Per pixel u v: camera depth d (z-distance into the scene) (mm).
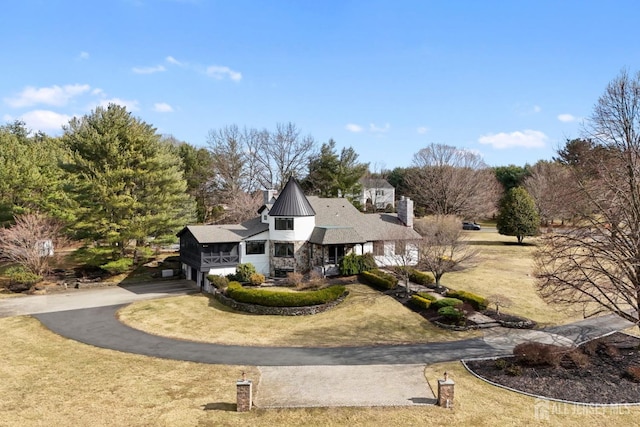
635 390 16984
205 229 38562
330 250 37156
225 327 26172
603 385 17484
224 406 15727
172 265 45062
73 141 40469
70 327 26109
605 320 27172
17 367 19594
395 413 15188
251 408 15555
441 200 67062
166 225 42938
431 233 34781
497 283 34875
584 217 21031
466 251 39844
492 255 46688
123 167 39969
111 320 27656
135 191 41406
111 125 40156
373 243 39406
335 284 33812
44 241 39375
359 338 23969
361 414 15148
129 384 17703
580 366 19297
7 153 46438
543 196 54344
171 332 25203
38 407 15609
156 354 21484
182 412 15258
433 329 25250
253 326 26375
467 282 34812
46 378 18328
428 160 71062
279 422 14602
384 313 27922
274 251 38250
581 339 23359
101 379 18234
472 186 67062
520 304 29906
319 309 28875
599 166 20609
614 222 19844
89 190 38938
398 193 95500
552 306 29234
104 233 39188
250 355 21375
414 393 16859
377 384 17734
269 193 44062
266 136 72250
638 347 21484
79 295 34781
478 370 19219
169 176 42219
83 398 16375
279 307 28719
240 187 71125
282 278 37250
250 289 30641
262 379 18297
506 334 24453
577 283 20594
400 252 34375
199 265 36500
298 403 15969
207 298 33188
